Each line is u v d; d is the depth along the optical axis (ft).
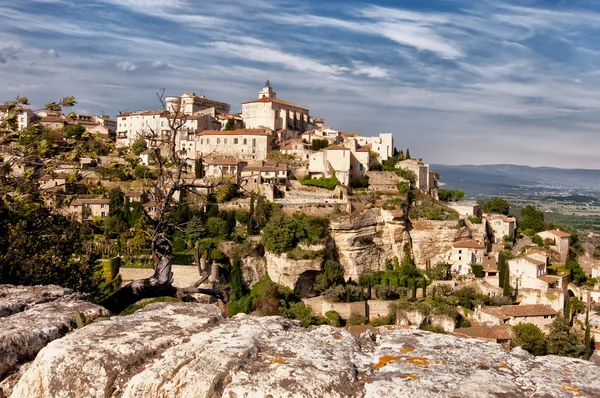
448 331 312.50
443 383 29.48
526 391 29.19
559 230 519.19
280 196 455.22
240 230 399.65
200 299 203.72
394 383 29.53
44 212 126.72
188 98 617.21
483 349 34.81
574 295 404.77
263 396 28.71
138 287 72.33
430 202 467.93
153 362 33.88
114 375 32.86
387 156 581.94
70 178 90.58
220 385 30.17
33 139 92.79
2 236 112.16
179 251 364.17
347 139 567.18
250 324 38.63
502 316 325.62
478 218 465.88
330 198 456.04
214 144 532.73
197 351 33.35
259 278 385.70
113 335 36.73
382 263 427.33
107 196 388.37
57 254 125.90
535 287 384.47
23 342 37.93
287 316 339.77
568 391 28.48
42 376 33.40
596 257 542.98
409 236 437.17
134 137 588.09
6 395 35.53
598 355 317.01
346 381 30.22
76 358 33.40
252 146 525.34
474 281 406.00
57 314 42.63
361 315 343.05
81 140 94.07
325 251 388.16
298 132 628.69
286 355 33.14
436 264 420.36
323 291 377.91
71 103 96.53
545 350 312.09
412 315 332.80
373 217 425.28
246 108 605.31
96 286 138.82
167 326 38.93
